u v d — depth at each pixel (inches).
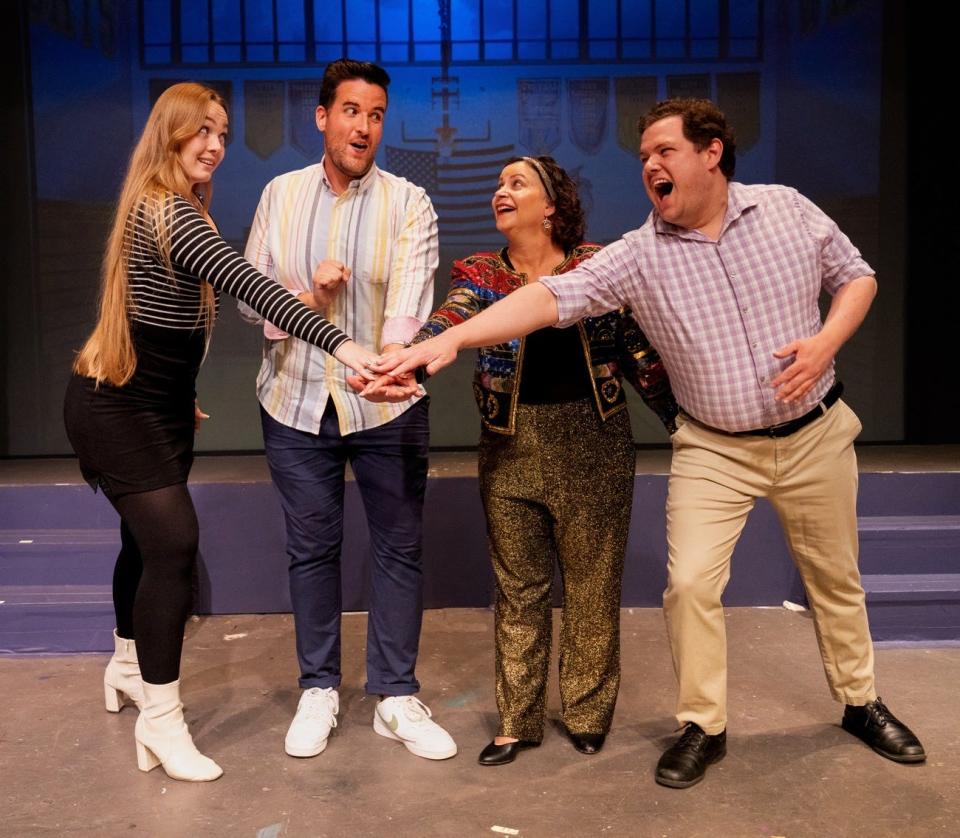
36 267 186.7
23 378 188.5
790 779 92.9
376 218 99.8
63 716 110.1
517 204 94.7
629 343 97.7
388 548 101.6
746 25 184.4
